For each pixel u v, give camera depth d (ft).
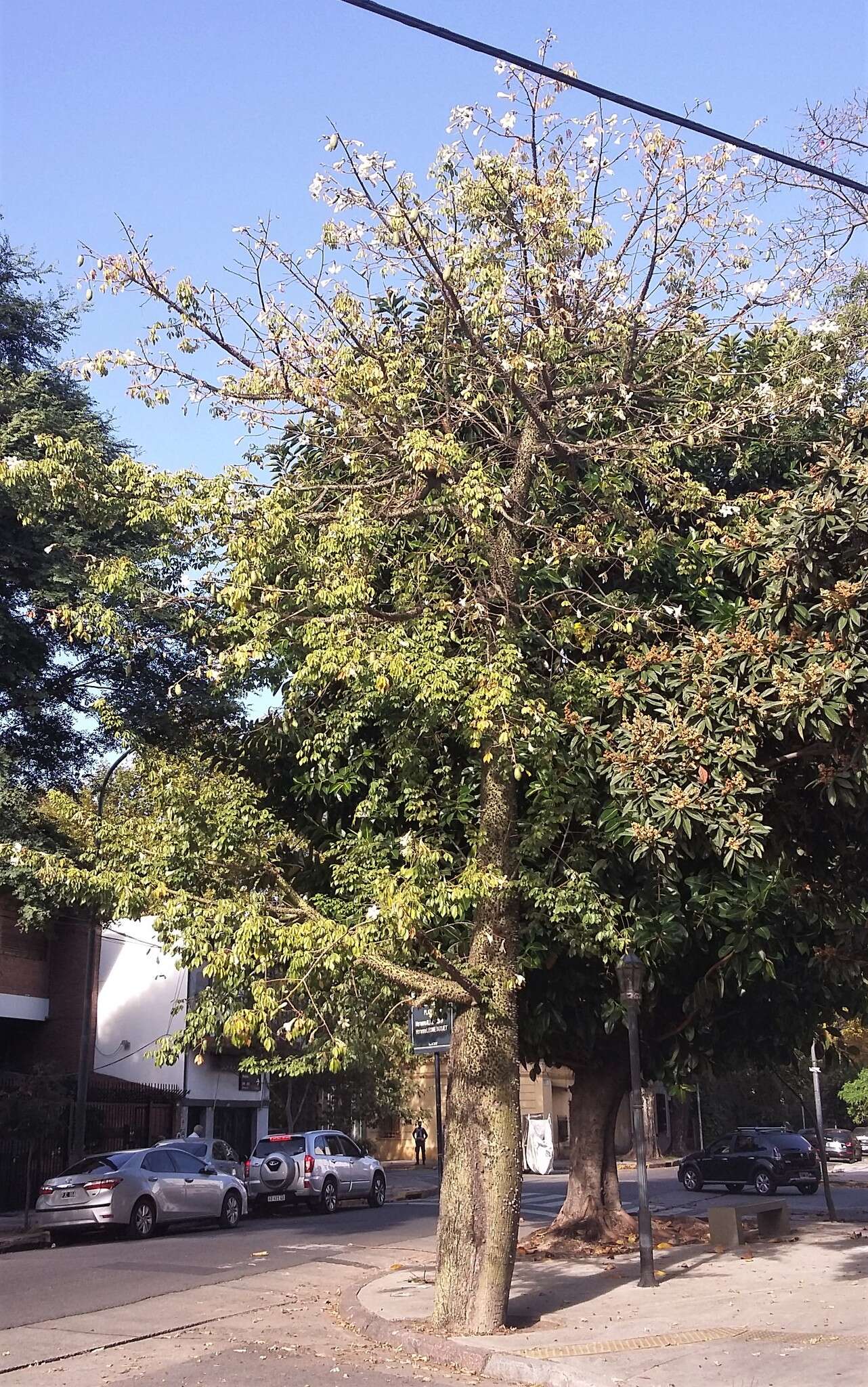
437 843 40.47
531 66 23.66
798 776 35.40
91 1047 102.99
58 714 74.13
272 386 39.81
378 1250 59.57
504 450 43.32
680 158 40.27
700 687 32.91
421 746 40.04
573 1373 28.35
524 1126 148.46
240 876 34.65
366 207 40.14
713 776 31.71
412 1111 157.48
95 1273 49.90
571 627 39.47
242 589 35.53
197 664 61.00
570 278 40.55
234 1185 73.67
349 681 35.06
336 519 38.24
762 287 40.98
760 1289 40.04
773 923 44.68
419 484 39.11
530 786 39.04
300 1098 124.88
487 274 38.91
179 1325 37.91
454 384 42.96
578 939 39.75
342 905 40.52
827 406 43.24
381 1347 33.81
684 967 48.19
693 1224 58.18
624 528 44.14
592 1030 48.44
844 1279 42.06
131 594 38.99
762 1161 95.66
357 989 35.06
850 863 39.11
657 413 42.47
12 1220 78.13
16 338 77.51
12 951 99.60
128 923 111.24
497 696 32.50
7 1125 75.56
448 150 40.78
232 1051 112.88
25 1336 35.63
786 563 32.01
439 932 40.88
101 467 38.24
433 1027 40.24
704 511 44.91
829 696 29.71
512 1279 43.27
